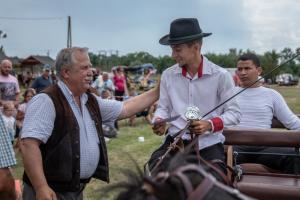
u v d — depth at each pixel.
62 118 3.72
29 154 3.61
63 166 3.72
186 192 1.77
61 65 3.79
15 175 8.22
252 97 5.88
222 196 1.79
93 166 3.90
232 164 4.60
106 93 14.82
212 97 4.09
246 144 4.78
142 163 9.26
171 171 1.88
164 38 4.25
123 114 4.28
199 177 1.84
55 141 3.72
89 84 3.84
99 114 4.03
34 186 3.61
